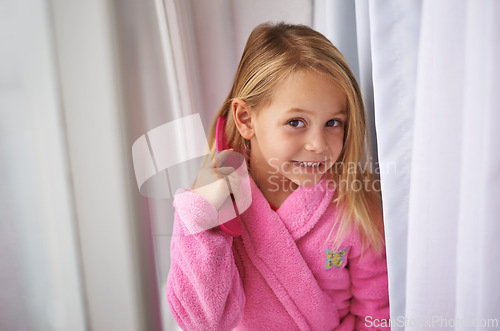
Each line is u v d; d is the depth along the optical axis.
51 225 0.73
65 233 0.74
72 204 0.73
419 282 0.51
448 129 0.46
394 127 0.54
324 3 0.67
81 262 0.75
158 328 0.79
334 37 0.67
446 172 0.47
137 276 0.77
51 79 0.68
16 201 0.71
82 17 0.66
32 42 0.66
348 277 0.76
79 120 0.70
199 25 0.68
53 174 0.71
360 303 0.76
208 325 0.61
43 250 0.74
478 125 0.42
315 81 0.66
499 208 0.42
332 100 0.67
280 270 0.69
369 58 0.62
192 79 0.70
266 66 0.66
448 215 0.48
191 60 0.69
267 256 0.69
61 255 0.75
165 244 0.76
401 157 0.55
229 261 0.63
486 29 0.40
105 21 0.67
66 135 0.70
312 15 0.68
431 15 0.45
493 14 0.39
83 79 0.68
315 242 0.71
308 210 0.70
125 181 0.73
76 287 0.76
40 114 0.69
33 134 0.69
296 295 0.70
